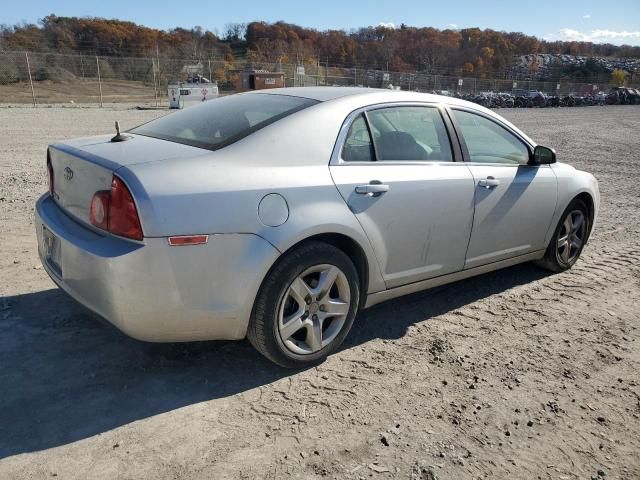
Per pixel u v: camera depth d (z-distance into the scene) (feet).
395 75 163.32
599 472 8.44
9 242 17.31
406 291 12.50
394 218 11.46
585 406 10.12
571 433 9.32
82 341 11.49
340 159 10.93
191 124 11.51
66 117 69.56
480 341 12.42
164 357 11.01
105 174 9.20
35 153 37.68
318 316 10.73
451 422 9.41
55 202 11.32
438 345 12.10
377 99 12.03
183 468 8.06
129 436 8.70
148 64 133.49
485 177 13.41
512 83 196.34
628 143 60.44
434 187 12.17
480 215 13.34
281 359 10.34
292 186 9.96
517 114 116.78
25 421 8.94
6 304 12.95
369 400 9.91
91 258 9.01
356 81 157.07
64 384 10.00
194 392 9.93
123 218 8.84
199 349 11.37
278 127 10.45
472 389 10.44
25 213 20.92
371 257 11.23
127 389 9.93
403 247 11.86
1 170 30.04
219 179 9.34
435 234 12.42
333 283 10.76
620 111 144.87
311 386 10.27
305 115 10.85
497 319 13.64
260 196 9.57
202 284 9.17
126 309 8.89
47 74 124.88
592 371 11.38
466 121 13.74
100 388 9.93
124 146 10.28
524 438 9.11
